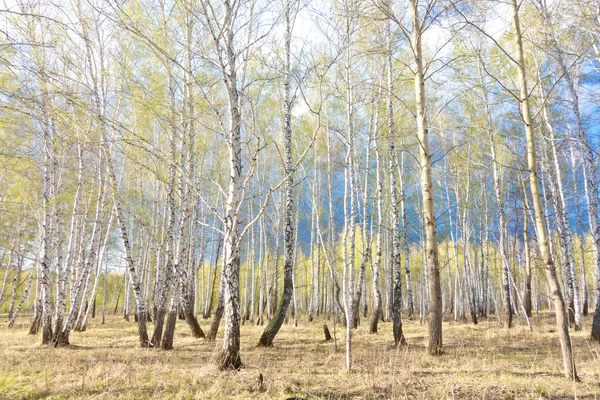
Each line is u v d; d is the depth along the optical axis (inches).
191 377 243.6
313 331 594.9
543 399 203.9
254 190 832.3
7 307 1439.5
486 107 604.7
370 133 611.2
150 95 358.3
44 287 440.1
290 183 455.2
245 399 201.2
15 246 747.4
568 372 244.5
